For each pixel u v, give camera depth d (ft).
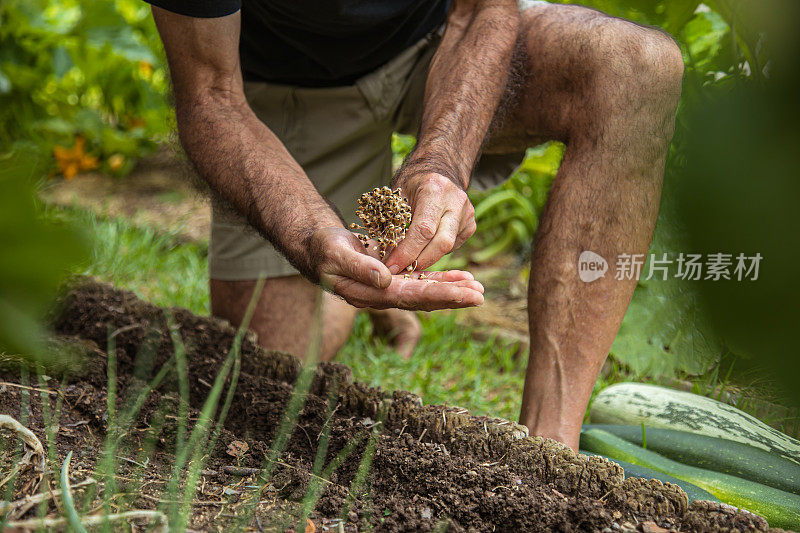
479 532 4.08
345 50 7.15
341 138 7.69
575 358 5.65
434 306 4.40
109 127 16.14
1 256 1.22
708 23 8.62
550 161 12.56
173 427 5.04
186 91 5.79
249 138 5.48
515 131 6.81
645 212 5.67
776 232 2.11
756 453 5.90
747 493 5.28
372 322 9.86
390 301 4.41
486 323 10.57
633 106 5.64
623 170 5.65
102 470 4.28
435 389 8.29
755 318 2.09
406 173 5.08
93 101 18.01
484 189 8.02
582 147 5.88
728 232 2.17
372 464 4.68
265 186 5.13
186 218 13.48
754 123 2.20
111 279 10.36
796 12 2.21
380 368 8.86
